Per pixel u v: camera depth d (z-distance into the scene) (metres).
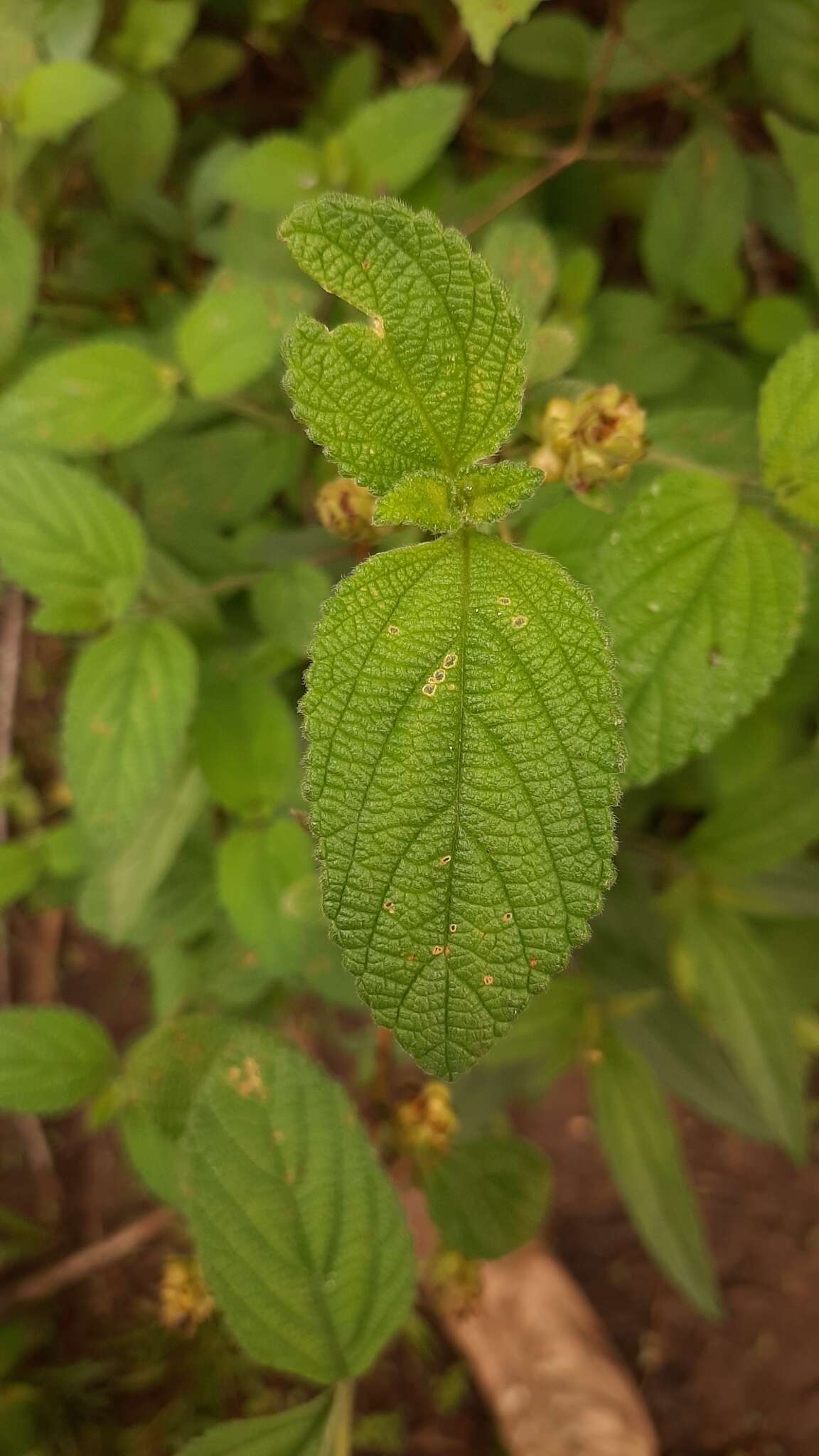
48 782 0.52
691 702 0.22
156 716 0.28
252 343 0.29
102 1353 0.49
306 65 0.44
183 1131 0.26
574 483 0.22
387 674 0.17
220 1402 0.46
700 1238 0.32
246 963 0.37
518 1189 0.28
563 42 0.38
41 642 0.51
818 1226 0.51
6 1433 0.45
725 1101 0.34
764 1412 0.50
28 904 0.53
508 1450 0.46
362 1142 0.22
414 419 0.17
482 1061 0.31
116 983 0.54
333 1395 0.21
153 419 0.30
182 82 0.41
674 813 0.43
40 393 0.29
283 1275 0.21
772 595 0.22
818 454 0.22
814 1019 0.39
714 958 0.34
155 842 0.32
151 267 0.41
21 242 0.31
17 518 0.28
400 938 0.16
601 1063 0.32
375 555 0.17
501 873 0.16
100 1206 0.52
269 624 0.31
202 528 0.36
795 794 0.33
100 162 0.37
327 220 0.16
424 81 0.41
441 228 0.16
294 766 0.30
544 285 0.25
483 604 0.17
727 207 0.36
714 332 0.40
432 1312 0.49
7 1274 0.50
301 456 0.36
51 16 0.35
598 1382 0.45
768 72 0.37
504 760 0.16
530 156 0.41
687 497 0.22
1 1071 0.27
